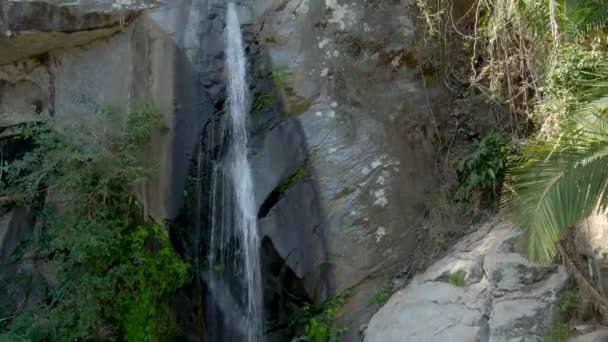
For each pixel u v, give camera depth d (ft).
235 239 27.17
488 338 21.56
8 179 30.63
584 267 22.76
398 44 29.99
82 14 30.30
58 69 32.24
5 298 30.19
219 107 29.19
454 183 28.96
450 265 24.75
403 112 29.30
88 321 26.30
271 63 29.07
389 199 27.68
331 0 29.73
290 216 26.63
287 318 26.53
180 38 29.68
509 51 28.86
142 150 28.27
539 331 21.21
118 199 28.14
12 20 30.01
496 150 28.25
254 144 28.14
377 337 24.13
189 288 27.32
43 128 28.40
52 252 28.99
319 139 27.71
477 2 30.76
